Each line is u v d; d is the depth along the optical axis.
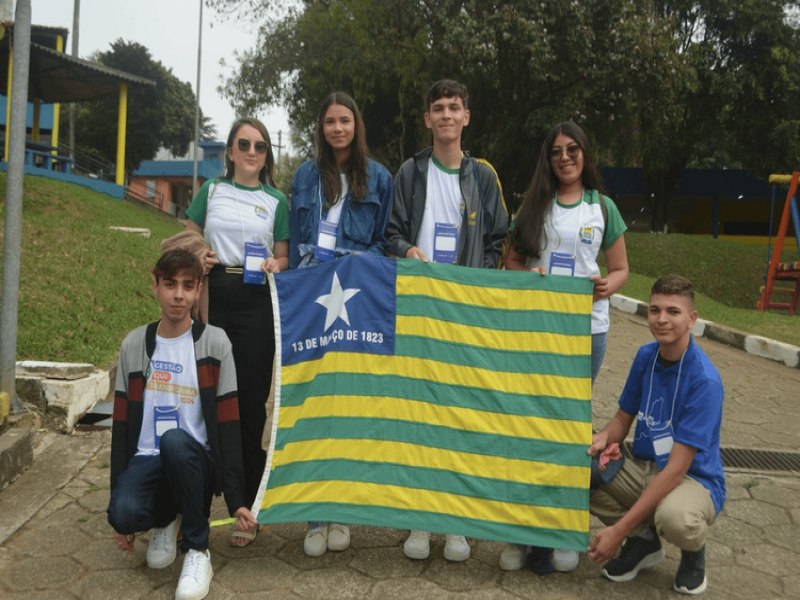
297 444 3.21
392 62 17.16
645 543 3.05
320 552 3.17
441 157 3.52
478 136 18.78
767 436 5.27
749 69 20.58
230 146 3.50
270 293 3.44
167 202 35.66
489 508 3.11
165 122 35.34
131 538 2.92
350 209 3.45
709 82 20.56
